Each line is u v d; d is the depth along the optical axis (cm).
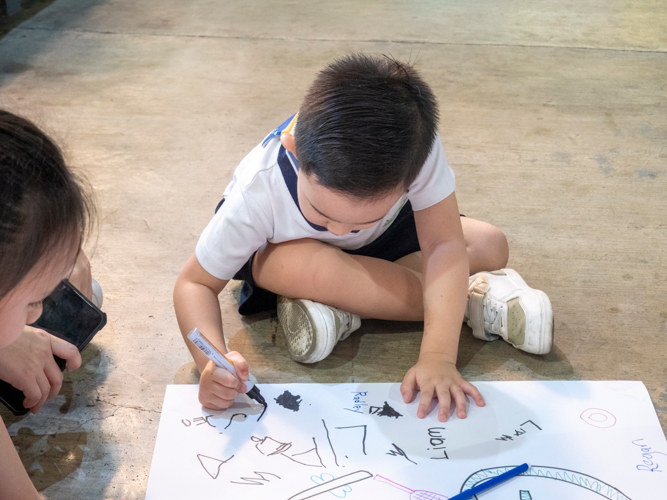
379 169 80
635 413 98
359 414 98
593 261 136
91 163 168
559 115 196
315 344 104
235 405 99
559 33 260
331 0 294
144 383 106
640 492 85
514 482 87
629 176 166
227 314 122
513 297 109
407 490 86
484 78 220
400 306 112
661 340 116
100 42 242
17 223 49
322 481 87
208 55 234
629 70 228
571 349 113
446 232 108
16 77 213
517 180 164
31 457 93
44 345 93
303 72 222
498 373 108
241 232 101
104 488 89
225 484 86
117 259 134
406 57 235
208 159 171
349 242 114
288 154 99
